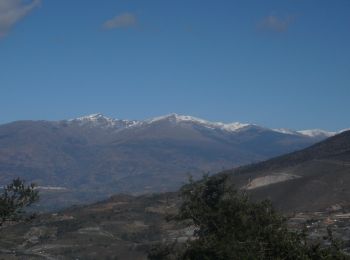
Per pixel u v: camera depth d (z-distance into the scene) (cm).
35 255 8106
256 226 2447
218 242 2352
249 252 2278
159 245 3534
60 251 8869
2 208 2258
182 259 2519
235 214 2577
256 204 2655
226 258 2300
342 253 2316
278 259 2234
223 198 2839
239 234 2412
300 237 2406
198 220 2822
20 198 2322
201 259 2388
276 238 2333
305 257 2242
